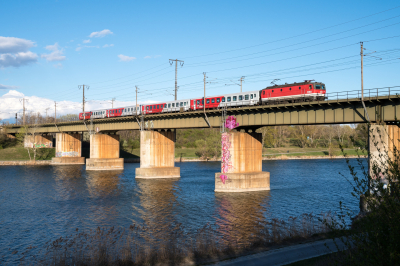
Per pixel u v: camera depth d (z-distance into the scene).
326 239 32.31
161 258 27.94
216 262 26.81
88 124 115.31
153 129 89.88
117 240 36.91
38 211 52.44
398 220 12.32
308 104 53.00
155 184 78.38
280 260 26.52
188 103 82.38
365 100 45.97
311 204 56.03
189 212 50.66
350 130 191.75
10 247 36.03
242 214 48.94
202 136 184.62
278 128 197.38
